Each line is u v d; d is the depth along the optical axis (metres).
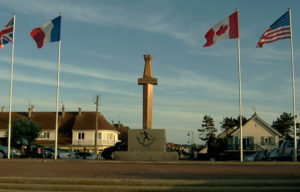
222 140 59.75
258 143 56.59
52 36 28.69
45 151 38.62
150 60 27.34
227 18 26.86
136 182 13.78
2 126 66.94
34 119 69.69
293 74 26.36
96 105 53.81
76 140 66.81
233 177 15.16
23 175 15.92
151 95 27.09
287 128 76.88
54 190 13.65
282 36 26.34
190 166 21.03
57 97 28.03
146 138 26.31
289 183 13.34
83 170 18.44
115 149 36.69
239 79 26.25
